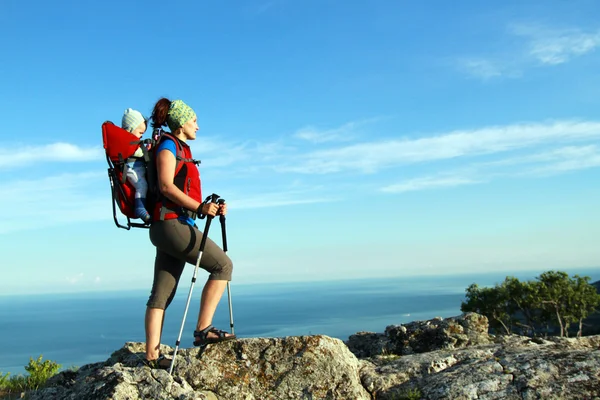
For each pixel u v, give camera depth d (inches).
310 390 216.2
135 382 202.4
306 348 223.8
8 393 342.3
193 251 210.7
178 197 202.1
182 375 214.8
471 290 2074.3
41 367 382.0
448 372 225.6
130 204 208.2
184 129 217.9
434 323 319.0
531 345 265.9
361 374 236.2
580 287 1930.4
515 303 1980.8
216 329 226.5
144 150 209.2
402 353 309.3
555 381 203.9
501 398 201.3
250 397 212.8
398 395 219.0
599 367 207.2
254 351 224.7
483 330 305.4
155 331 219.5
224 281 224.2
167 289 222.2
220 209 209.3
